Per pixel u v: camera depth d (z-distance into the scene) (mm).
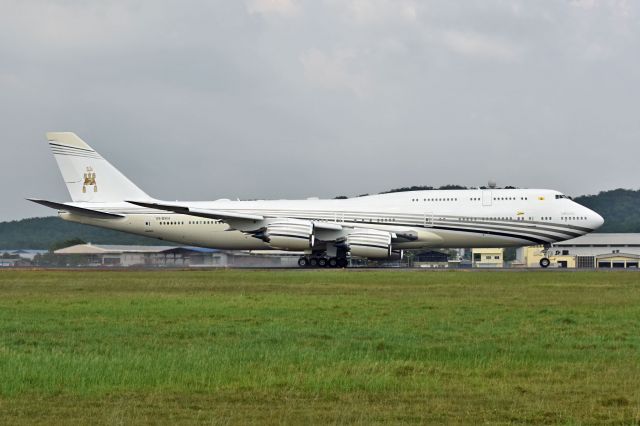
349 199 150625
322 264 153375
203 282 110688
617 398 35188
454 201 145375
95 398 35500
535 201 143625
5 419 31875
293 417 32156
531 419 31969
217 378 39281
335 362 43375
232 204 154125
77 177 159875
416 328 57875
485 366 42688
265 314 67875
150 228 156625
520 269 144250
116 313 69625
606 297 84562
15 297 88500
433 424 31266
